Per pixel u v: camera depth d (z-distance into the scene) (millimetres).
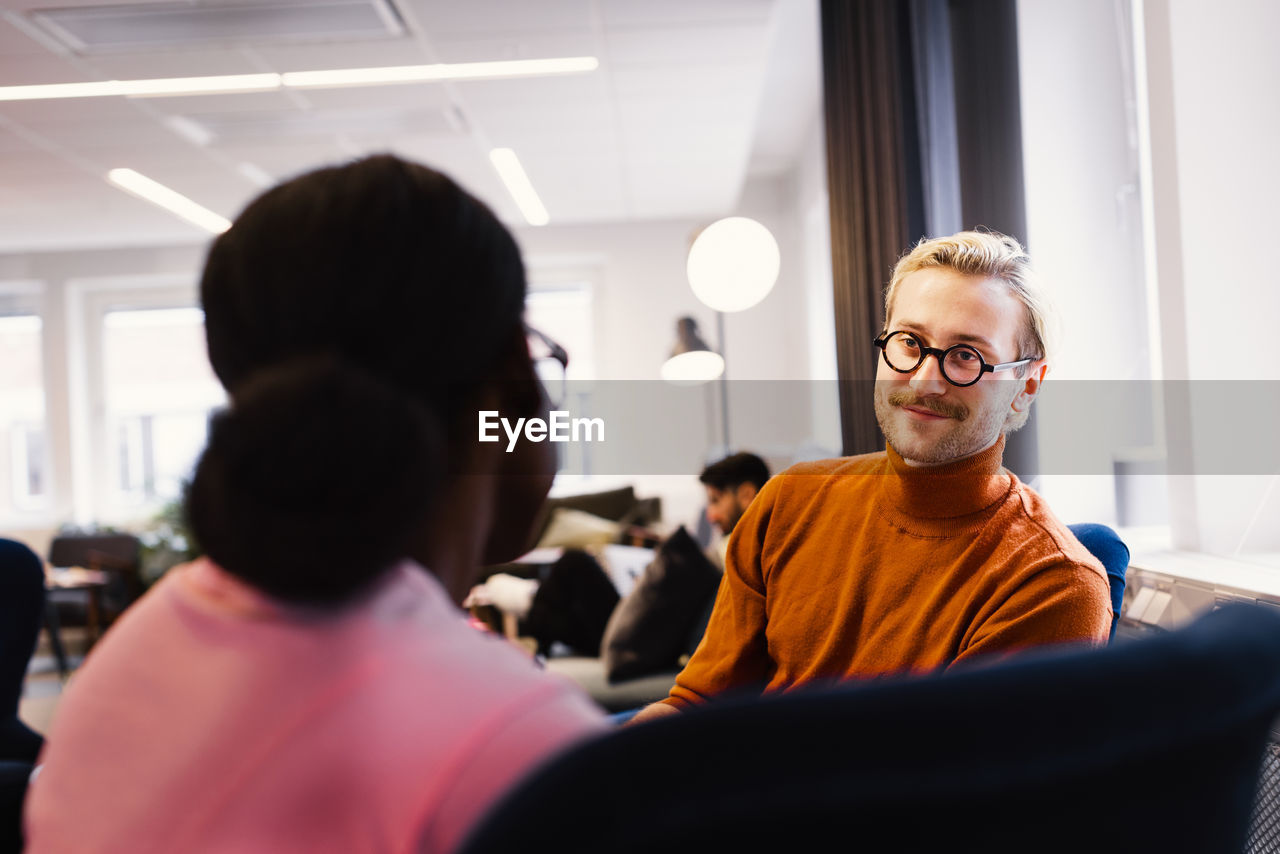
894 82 2832
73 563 5875
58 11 3463
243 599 362
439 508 414
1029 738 259
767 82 5281
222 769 327
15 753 1770
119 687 366
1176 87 1796
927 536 960
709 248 3842
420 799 307
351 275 388
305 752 322
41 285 7328
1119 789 277
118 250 7273
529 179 5980
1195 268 1797
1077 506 2398
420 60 4027
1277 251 1787
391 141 5094
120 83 4172
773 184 7316
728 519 2645
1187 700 280
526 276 474
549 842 236
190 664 354
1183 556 1759
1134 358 2408
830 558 1029
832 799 246
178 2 3420
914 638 923
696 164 5805
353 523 334
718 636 1121
